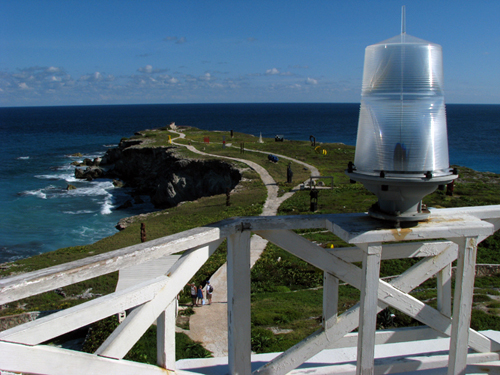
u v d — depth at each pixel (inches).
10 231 1641.2
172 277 123.6
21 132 6279.5
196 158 2162.9
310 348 150.2
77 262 108.3
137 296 117.2
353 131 6569.9
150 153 2507.4
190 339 556.1
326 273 148.0
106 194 2321.6
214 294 711.7
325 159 2209.6
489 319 500.7
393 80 125.6
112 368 112.8
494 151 4099.4
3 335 96.3
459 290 136.2
